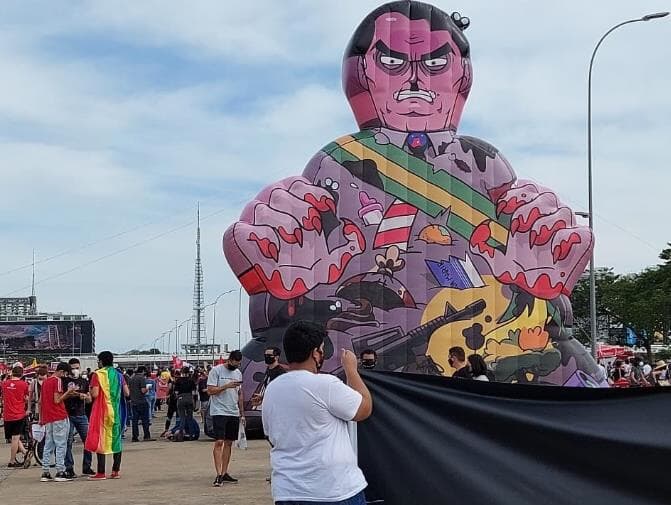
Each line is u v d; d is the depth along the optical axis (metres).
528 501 6.12
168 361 115.19
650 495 6.11
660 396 6.20
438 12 21.78
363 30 21.48
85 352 120.31
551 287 21.00
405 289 20.53
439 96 21.44
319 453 5.20
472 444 6.21
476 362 10.86
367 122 21.38
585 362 20.98
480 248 20.88
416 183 20.92
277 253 20.22
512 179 21.36
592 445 6.15
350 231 20.59
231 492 12.47
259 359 19.92
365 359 11.95
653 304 55.81
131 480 14.14
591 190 28.44
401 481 6.18
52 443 14.40
